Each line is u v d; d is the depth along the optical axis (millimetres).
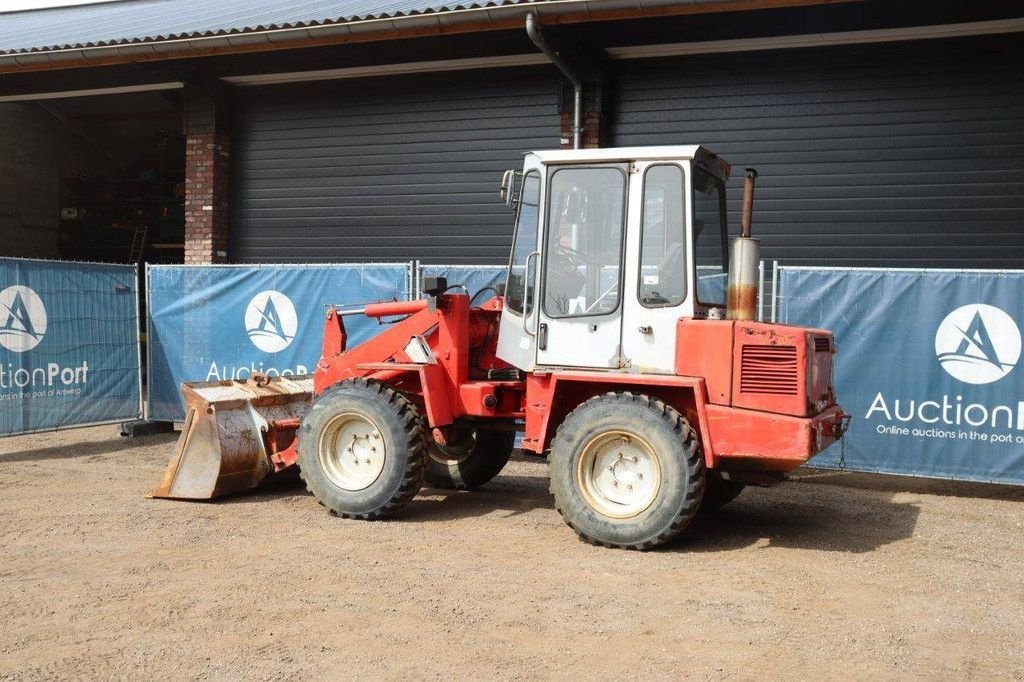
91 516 7055
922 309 8484
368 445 7117
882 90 10391
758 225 10852
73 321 10430
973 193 10125
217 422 7602
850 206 10531
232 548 6191
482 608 5043
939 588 5602
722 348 6223
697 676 4180
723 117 10977
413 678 4098
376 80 12641
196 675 4109
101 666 4199
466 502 7844
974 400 8344
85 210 19000
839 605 5238
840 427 6715
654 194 6504
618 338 6527
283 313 10680
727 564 6043
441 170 12359
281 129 13203
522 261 6910
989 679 4219
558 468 6445
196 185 13289
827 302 8773
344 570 5703
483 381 7500
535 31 10039
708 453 6168
